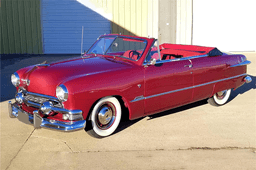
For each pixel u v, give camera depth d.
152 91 4.21
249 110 5.38
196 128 4.46
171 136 4.14
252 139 4.07
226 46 14.59
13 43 14.44
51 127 3.52
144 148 3.75
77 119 3.52
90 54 5.00
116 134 4.19
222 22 14.39
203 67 4.84
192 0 14.38
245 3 14.12
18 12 14.16
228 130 4.39
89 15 14.45
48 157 3.48
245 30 14.38
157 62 4.29
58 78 3.65
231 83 5.47
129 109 4.03
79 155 3.54
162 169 3.23
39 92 3.76
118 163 3.36
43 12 14.28
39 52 14.67
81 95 3.48
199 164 3.34
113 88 3.75
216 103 5.54
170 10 14.52
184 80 4.59
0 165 3.29
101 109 3.87
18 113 3.97
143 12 14.53
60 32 14.56
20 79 4.11
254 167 3.28
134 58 4.39
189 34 14.70
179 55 5.59
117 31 14.65
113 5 14.39
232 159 3.47
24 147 3.75
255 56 12.97
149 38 4.35
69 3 14.27
